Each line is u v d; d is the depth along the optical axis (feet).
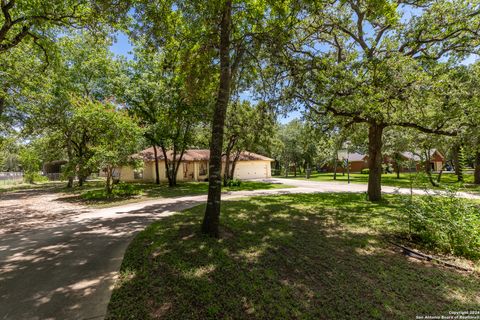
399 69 23.73
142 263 13.47
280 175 141.49
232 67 22.86
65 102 54.34
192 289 10.73
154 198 41.93
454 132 29.91
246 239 17.42
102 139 42.57
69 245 17.20
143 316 8.95
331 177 105.29
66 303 9.84
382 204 32.37
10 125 57.11
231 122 62.34
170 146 75.15
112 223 23.86
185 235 18.19
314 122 35.12
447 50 29.73
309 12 20.65
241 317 8.93
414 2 28.94
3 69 34.14
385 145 63.77
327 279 11.87
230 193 48.78
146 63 55.21
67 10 25.04
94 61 55.62
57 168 114.73
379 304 9.94
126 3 19.11
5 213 30.22
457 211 16.19
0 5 23.54
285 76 26.23
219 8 19.02
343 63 24.77
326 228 20.61
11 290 10.93
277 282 11.47
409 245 16.79
